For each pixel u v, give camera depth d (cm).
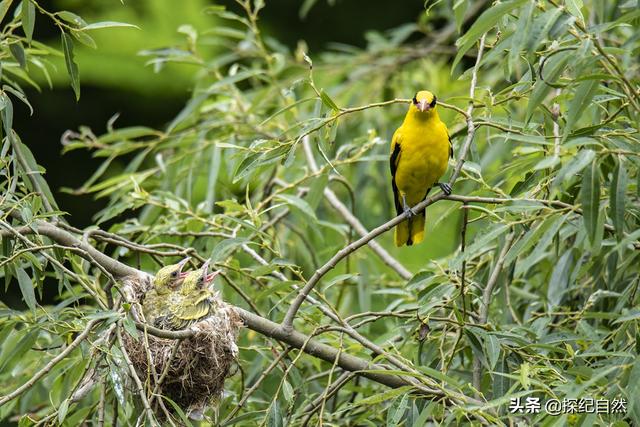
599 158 796
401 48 1827
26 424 834
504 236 1037
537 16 850
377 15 2591
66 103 2412
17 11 962
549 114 962
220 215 1094
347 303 1352
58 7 2230
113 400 967
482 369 1003
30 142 2462
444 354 1004
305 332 1201
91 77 2169
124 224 1209
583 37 786
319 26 2559
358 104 1691
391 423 828
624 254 1009
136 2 2152
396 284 1334
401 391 835
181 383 934
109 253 1541
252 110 1407
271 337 968
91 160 2469
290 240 1419
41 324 878
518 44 751
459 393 866
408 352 1101
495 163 1556
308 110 1684
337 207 1342
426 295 955
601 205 870
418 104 1116
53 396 1100
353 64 1798
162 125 2292
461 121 1116
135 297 949
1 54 988
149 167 2242
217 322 955
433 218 1703
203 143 1384
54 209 1009
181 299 983
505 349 916
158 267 1206
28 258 872
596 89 777
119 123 2439
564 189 947
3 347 969
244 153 955
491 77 1548
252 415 938
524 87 959
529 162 949
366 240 932
